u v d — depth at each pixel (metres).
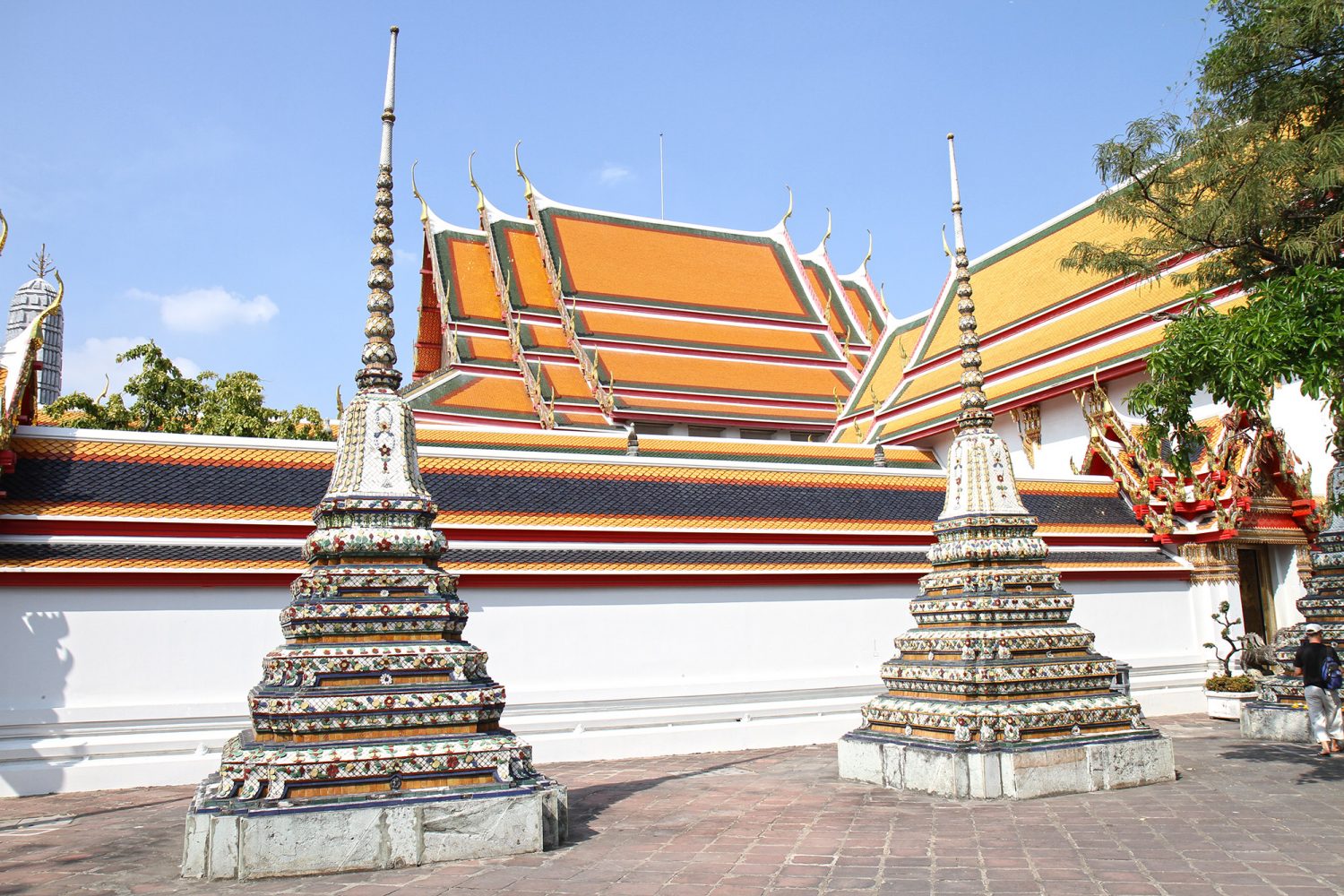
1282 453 23.97
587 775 16.09
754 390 46.47
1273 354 11.23
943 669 13.09
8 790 15.03
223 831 8.90
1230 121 15.65
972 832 10.35
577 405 42.62
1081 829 10.41
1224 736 18.42
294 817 8.95
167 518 16.83
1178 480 24.03
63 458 16.95
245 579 17.02
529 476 20.19
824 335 52.41
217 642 16.77
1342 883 8.20
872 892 8.21
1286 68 15.07
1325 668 15.38
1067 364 32.62
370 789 9.36
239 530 17.31
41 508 16.22
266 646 17.05
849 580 21.33
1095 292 33.97
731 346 48.50
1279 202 14.62
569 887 8.44
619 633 19.28
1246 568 25.28
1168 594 23.97
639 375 44.62
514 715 18.11
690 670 19.62
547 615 18.88
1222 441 23.56
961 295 14.77
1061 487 24.59
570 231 50.59
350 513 10.39
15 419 16.44
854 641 21.14
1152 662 23.05
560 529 19.41
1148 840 9.84
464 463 19.81
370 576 10.20
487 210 50.72
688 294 50.66
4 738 15.30
